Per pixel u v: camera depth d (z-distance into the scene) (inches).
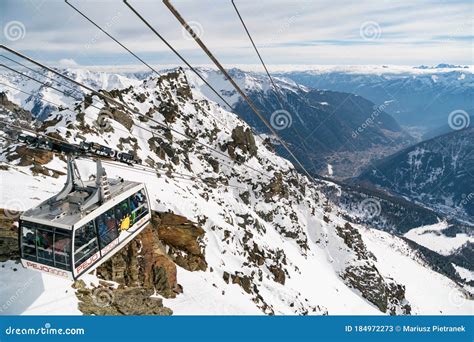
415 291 7588.6
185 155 5807.1
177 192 3289.9
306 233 6673.2
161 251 1700.3
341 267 6067.9
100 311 1144.8
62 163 2199.8
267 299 2913.4
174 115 6530.5
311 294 4222.4
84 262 815.7
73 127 3373.5
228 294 2082.9
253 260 3501.5
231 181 6427.2
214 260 2746.1
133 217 1000.9
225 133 7357.3
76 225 771.4
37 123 3472.0
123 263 1448.1
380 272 6727.4
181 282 1822.1
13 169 1780.3
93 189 854.5
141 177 3021.7
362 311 4832.7
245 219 4734.3
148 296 1428.4
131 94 6166.3
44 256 789.2
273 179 6717.5
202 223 3093.0
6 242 1162.0
